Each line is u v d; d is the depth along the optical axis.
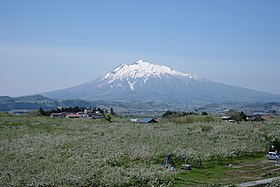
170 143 65.94
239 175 46.62
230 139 75.44
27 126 84.62
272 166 54.03
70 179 34.81
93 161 43.41
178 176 44.66
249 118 136.38
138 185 37.34
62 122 100.44
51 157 45.69
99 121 113.69
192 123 106.69
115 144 58.84
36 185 33.47
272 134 80.00
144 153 52.31
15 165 39.78
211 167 52.31
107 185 35.78
